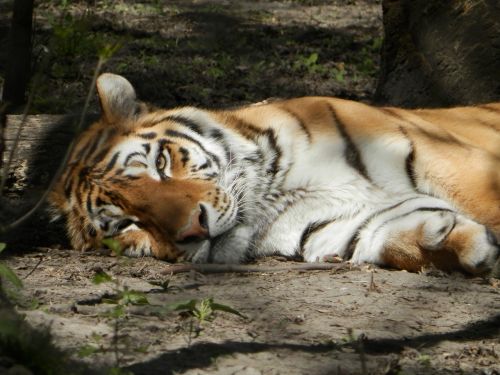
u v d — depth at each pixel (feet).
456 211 33.65
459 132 37.06
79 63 70.49
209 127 35.01
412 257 32.81
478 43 49.60
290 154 34.78
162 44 82.38
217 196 33.09
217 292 28.99
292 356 22.90
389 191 34.09
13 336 19.65
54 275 30.73
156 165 33.71
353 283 30.60
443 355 23.68
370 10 108.78
